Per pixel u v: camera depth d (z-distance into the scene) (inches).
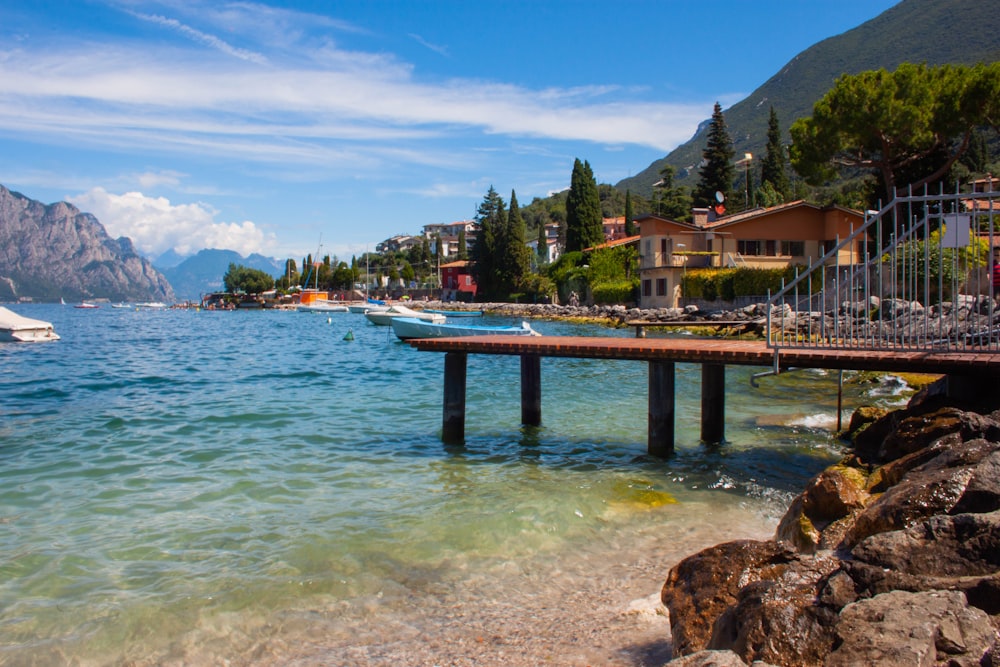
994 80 1481.3
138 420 749.3
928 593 178.1
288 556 362.0
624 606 299.9
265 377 1187.9
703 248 2354.8
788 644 183.2
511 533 395.9
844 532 290.2
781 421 722.8
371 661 259.6
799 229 2279.8
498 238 4084.6
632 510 434.9
